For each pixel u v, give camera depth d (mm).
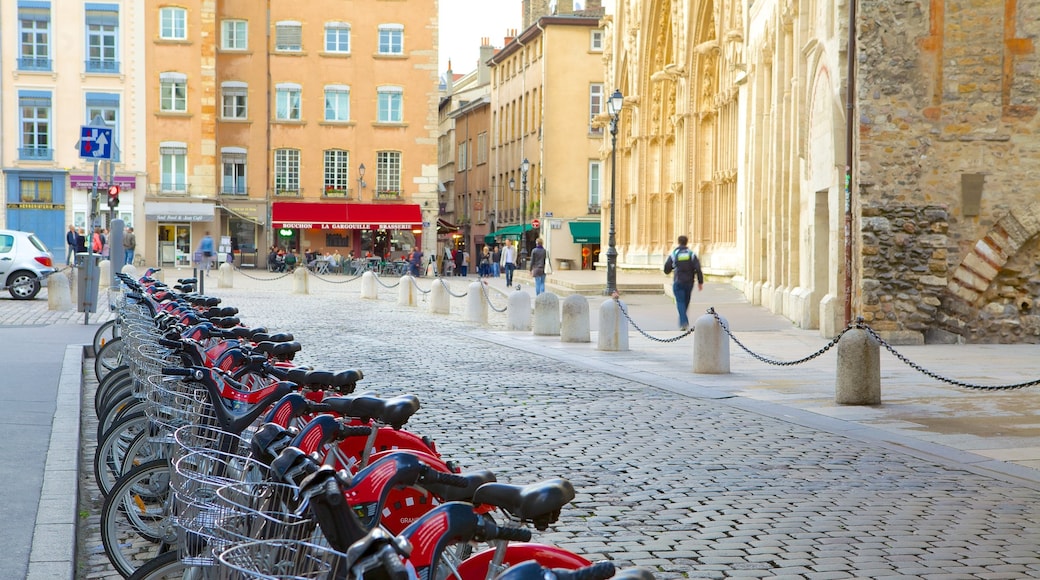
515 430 11711
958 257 22422
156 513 5934
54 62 61188
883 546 7270
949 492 8922
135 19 62219
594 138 72562
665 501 8508
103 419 8195
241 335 8797
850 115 22406
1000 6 22188
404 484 3971
